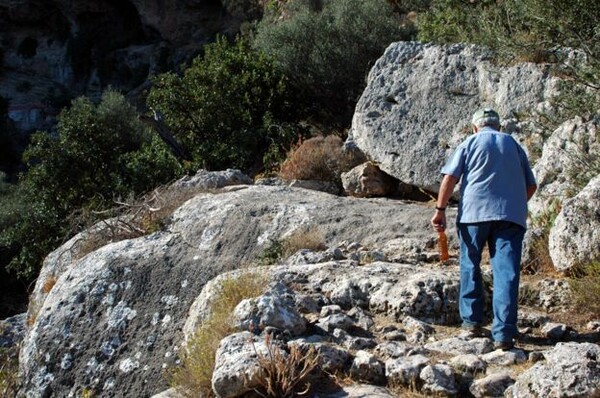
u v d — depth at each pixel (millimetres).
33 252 15172
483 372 4664
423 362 4664
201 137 16203
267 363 4500
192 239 8688
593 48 9336
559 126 8570
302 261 7359
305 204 8961
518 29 10484
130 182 15023
